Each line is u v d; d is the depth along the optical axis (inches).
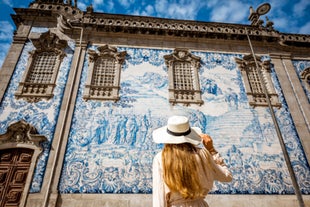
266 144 341.4
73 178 283.6
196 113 360.2
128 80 381.7
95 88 365.4
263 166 321.4
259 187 303.6
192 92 383.6
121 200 274.5
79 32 427.2
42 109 334.3
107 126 329.1
